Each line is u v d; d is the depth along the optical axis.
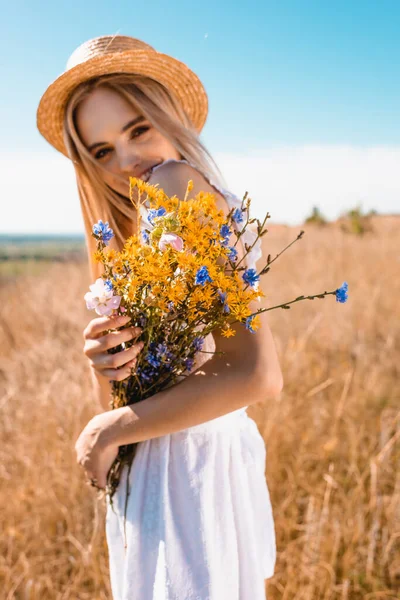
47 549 2.34
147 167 1.41
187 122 1.52
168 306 1.06
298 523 2.49
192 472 1.24
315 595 2.10
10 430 3.06
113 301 1.06
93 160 1.44
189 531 1.20
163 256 1.00
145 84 1.42
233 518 1.28
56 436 2.86
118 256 1.06
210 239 1.04
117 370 1.17
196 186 1.22
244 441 1.43
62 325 5.26
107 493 1.33
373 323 4.65
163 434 1.16
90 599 2.13
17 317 5.52
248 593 1.30
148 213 1.07
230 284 1.02
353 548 2.24
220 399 1.11
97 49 1.44
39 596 2.11
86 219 1.59
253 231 1.27
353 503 2.44
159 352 1.11
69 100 1.47
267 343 1.14
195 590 1.15
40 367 4.20
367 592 2.11
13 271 8.70
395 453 2.83
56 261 8.95
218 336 1.14
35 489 2.52
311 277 6.31
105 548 2.31
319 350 4.31
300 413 3.16
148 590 1.19
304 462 2.76
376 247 8.05
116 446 1.22
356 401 3.28
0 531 2.40
